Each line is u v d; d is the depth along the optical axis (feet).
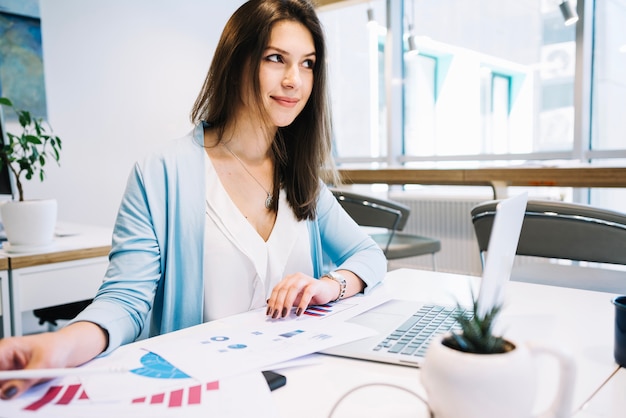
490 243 2.03
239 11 3.51
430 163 13.96
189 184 3.35
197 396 1.82
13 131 9.99
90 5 11.21
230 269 3.37
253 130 3.61
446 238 12.86
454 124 13.47
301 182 3.81
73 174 11.10
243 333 2.53
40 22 10.25
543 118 11.82
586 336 2.49
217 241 3.35
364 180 9.94
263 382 1.94
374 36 14.42
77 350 2.10
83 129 11.25
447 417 1.49
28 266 4.98
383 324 2.65
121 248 2.98
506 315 2.84
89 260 5.47
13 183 5.59
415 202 13.33
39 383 1.93
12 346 1.95
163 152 3.40
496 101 12.58
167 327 3.20
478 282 3.70
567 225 4.30
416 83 14.14
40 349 1.97
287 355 2.20
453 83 13.37
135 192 3.19
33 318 9.86
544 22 11.51
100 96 11.53
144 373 2.03
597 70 11.14
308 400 1.84
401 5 14.08
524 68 11.99
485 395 1.40
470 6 12.82
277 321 2.74
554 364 2.14
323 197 4.15
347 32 14.92
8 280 4.88
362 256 3.68
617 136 10.98
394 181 9.53
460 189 13.23
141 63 12.32
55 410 1.71
